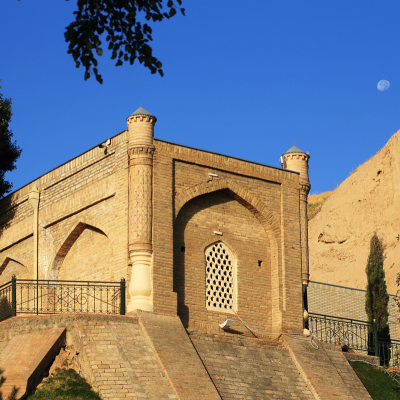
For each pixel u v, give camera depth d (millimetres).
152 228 20469
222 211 22484
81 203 22391
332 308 29016
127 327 19047
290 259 23078
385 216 45969
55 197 23562
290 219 23422
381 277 29281
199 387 18203
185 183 21562
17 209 25172
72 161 23172
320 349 22297
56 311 22641
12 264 25469
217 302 21703
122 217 20844
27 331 18719
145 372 17938
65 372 17766
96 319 18719
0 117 27125
